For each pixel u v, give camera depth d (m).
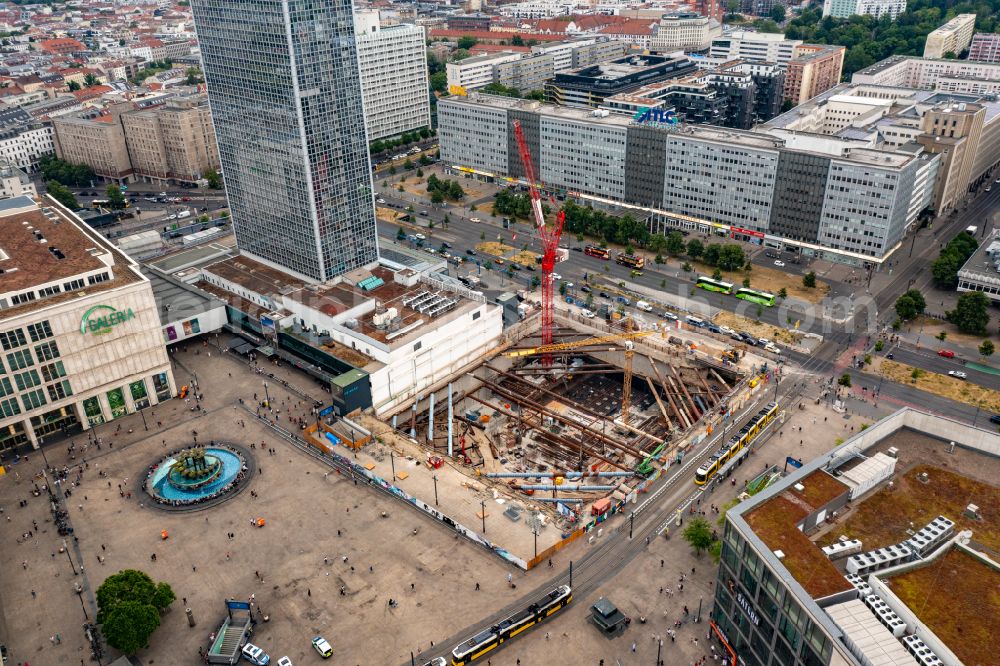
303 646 174.88
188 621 181.38
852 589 133.62
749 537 145.25
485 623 179.62
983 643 124.50
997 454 169.25
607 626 174.25
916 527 151.00
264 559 199.88
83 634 179.12
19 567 198.00
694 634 175.00
